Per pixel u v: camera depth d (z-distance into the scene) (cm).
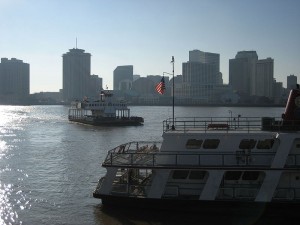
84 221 3556
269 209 3366
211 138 3538
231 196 3434
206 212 3462
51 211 3884
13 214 3812
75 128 14550
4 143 9756
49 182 5175
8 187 4897
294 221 3347
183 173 3534
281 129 3659
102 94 18112
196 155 3534
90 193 4572
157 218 3453
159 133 12206
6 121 19338
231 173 3466
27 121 19350
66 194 4534
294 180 3388
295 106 3644
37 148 8738
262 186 3372
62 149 8519
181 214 3506
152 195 3525
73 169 6075
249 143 3497
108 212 3634
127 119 16262
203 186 3494
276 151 3419
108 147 8800
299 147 3403
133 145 6275
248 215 3400
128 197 3575
